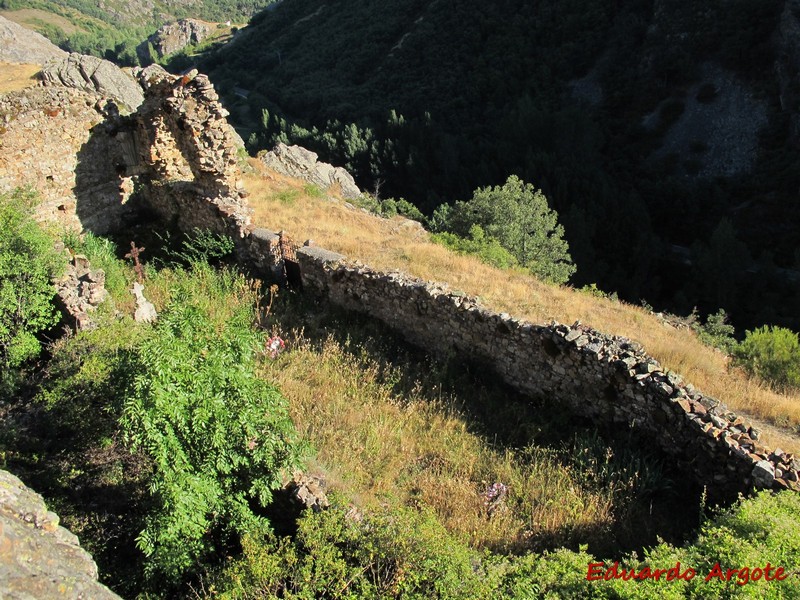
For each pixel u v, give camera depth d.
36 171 13.68
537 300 13.04
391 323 11.03
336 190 27.25
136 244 14.67
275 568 4.96
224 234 13.62
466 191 50.69
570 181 45.56
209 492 5.38
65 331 9.48
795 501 5.52
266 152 27.58
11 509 3.53
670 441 7.33
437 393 9.13
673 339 12.09
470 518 6.54
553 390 8.74
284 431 5.92
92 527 5.72
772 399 9.23
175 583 5.25
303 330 10.67
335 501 5.87
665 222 47.72
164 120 14.68
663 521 6.50
